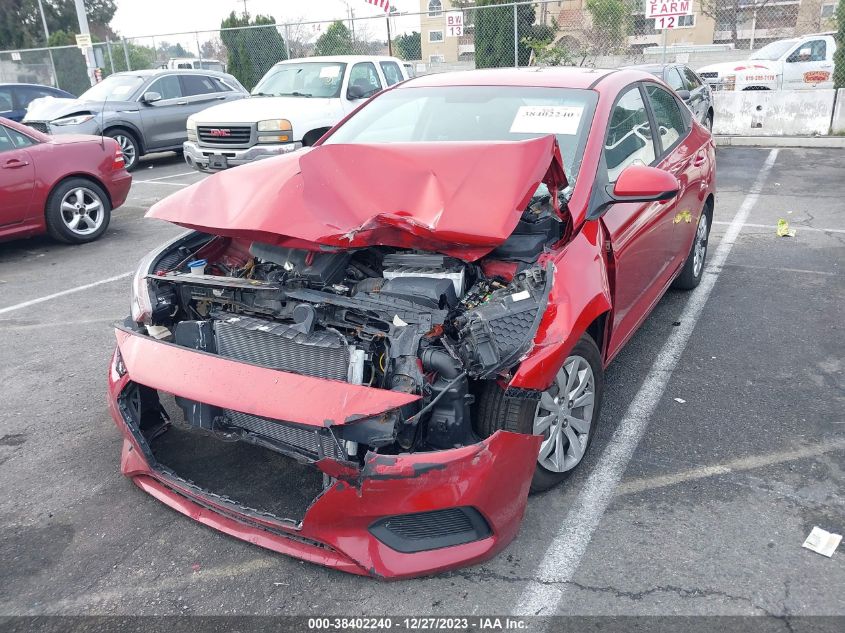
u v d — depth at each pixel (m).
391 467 2.49
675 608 2.59
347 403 2.50
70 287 6.58
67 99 13.39
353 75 11.04
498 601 2.64
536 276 2.87
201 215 3.20
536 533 3.00
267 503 3.17
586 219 3.24
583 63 16.91
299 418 2.51
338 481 2.51
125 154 13.08
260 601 2.67
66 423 4.06
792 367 4.46
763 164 11.19
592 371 3.33
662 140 4.58
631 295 3.91
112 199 8.35
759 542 2.92
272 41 18.70
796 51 16.69
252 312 3.19
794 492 3.24
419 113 4.07
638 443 3.67
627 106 4.10
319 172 3.18
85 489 3.41
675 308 5.49
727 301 5.59
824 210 8.23
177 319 3.56
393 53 18.38
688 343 4.86
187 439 3.70
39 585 2.79
